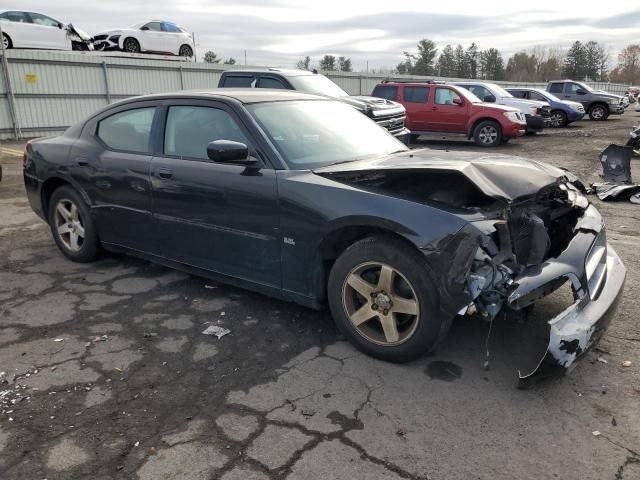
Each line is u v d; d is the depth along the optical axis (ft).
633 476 7.55
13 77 58.08
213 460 7.89
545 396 9.45
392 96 54.29
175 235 13.47
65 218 16.49
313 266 11.08
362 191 10.35
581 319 9.18
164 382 9.94
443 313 9.57
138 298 13.76
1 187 29.68
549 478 7.52
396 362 10.48
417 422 8.75
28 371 10.30
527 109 59.06
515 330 11.77
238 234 12.08
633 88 174.40
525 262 10.14
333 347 11.21
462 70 335.88
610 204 24.88
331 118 14.01
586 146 49.90
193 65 76.13
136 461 7.87
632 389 9.62
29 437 8.38
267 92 14.11
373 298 10.37
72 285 14.67
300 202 10.87
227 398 9.43
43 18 67.15
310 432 8.50
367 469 7.70
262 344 11.35
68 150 15.83
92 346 11.29
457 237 9.19
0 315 12.81
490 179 10.25
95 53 70.03
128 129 14.69
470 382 9.89
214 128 12.72
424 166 10.24
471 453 8.02
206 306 13.25
